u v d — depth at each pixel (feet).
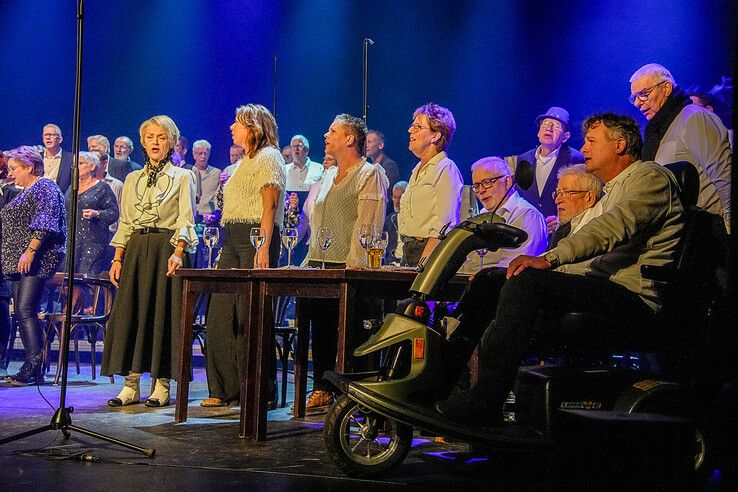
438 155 15.02
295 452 11.26
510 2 30.58
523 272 9.64
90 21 34.42
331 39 33.24
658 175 9.99
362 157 15.55
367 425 9.85
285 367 16.10
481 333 10.26
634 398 9.45
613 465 8.23
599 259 10.53
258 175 14.98
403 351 9.82
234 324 15.49
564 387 9.60
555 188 21.21
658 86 15.16
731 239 7.32
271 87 33.94
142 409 15.19
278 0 33.50
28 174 20.42
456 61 31.65
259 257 14.51
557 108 21.43
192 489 8.95
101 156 26.91
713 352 9.45
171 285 15.43
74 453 10.79
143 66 34.55
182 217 15.42
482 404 9.39
